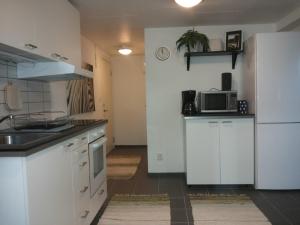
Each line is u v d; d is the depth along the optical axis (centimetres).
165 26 365
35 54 190
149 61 373
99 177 248
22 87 230
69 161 179
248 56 326
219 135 314
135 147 607
